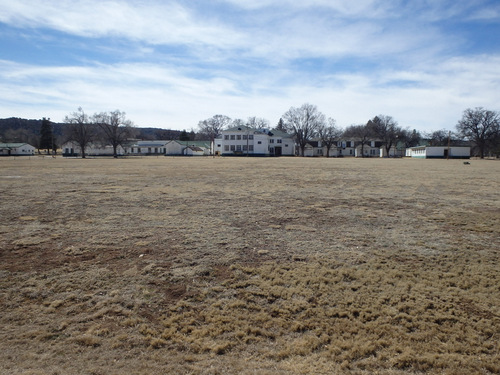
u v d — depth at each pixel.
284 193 13.43
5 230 7.07
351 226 7.72
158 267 4.95
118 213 9.02
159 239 6.46
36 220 8.07
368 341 3.15
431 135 107.00
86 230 7.12
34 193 12.91
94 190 13.91
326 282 4.47
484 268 4.97
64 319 3.50
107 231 7.05
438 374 2.71
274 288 4.27
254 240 6.45
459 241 6.46
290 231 7.20
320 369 2.76
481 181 19.19
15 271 4.77
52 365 2.77
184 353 2.96
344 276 4.68
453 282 4.46
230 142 91.62
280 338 3.21
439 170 30.25
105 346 3.04
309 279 4.54
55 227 7.37
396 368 2.79
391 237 6.75
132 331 3.30
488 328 3.35
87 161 49.44
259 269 4.89
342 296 4.05
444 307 3.78
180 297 4.02
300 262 5.22
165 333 3.25
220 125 139.38
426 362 2.86
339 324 3.44
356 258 5.41
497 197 12.59
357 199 11.93
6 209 9.50
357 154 110.62
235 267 4.97
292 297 4.04
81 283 4.37
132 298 3.97
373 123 107.81
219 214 8.99
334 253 5.67
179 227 7.46
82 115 74.44
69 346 3.04
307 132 93.75
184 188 14.84
